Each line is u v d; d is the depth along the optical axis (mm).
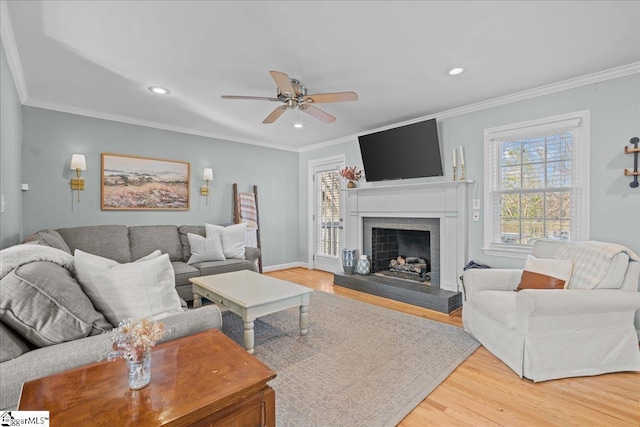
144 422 823
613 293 2109
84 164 3656
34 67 2619
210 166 4922
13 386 1035
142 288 1535
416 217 4113
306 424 1629
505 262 3371
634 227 2627
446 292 3621
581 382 2037
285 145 5801
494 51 2383
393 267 4723
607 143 2748
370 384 1999
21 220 3289
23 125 3383
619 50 2371
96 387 975
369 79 2875
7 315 1160
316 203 5844
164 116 3992
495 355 2355
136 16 1932
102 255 3494
